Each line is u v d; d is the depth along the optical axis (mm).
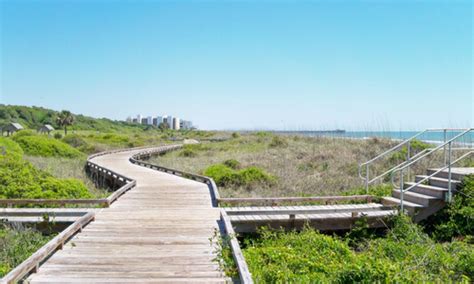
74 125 82438
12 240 6914
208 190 12297
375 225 8383
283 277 5148
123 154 30719
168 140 56812
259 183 14078
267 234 7730
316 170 16625
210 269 5367
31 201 9219
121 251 6090
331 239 7312
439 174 9594
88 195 11586
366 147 21484
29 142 26719
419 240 7273
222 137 55031
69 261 5609
